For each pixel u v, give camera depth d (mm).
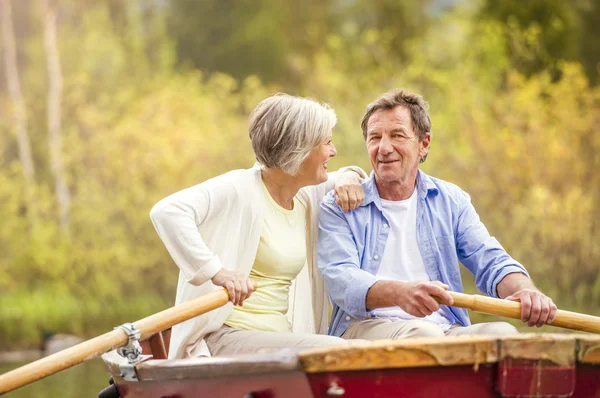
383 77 16062
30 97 16656
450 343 3006
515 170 12805
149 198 14914
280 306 4324
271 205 4328
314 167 4266
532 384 3057
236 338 4062
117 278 14766
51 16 17141
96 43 17031
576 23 15148
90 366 9695
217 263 3963
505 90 14430
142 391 3840
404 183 4438
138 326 3764
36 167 16141
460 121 13672
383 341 3039
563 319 3850
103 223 15062
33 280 15180
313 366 2992
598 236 11891
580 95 13492
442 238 4469
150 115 15891
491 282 4312
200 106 16109
